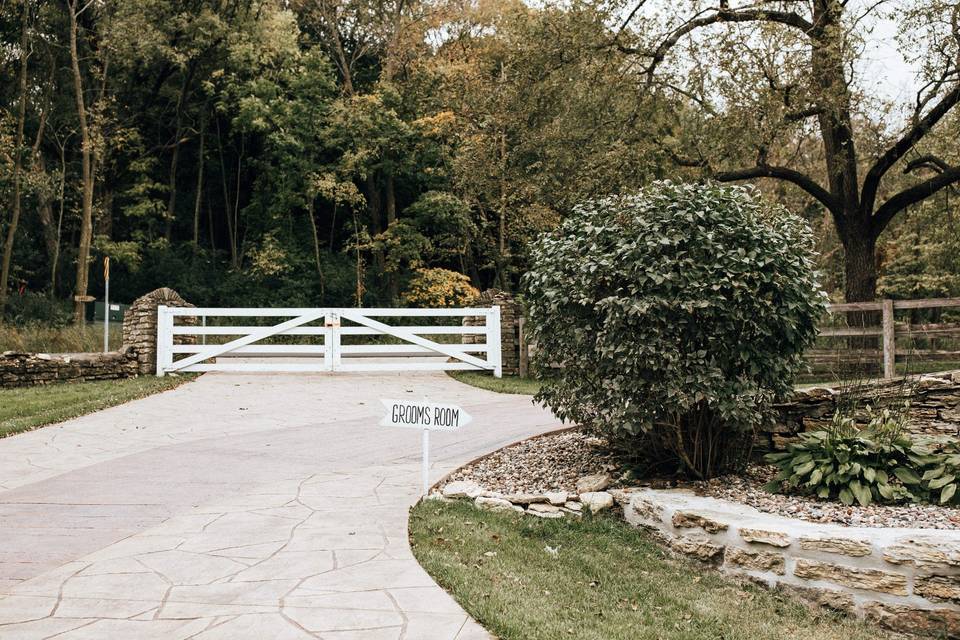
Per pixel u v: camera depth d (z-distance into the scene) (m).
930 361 11.95
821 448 6.30
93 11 26.47
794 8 16.52
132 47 26.27
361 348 15.85
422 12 28.89
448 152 28.66
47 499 6.45
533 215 23.62
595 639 3.85
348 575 4.56
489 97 19.22
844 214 17.81
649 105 17.97
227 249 34.09
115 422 10.31
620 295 6.39
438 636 3.69
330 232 33.91
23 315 23.44
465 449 8.45
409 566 4.73
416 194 32.28
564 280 6.78
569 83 17.61
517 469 7.51
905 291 29.00
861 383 7.52
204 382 14.36
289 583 4.43
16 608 4.04
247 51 28.16
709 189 6.64
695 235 6.34
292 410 11.45
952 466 5.96
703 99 16.75
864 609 4.67
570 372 7.01
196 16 28.22
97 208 27.06
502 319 16.28
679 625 4.27
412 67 29.61
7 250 23.77
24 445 8.80
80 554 5.00
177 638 3.65
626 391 6.33
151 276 28.62
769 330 6.27
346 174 29.16
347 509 6.11
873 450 6.14
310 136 28.86
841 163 17.00
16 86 27.09
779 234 6.51
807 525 5.21
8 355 13.24
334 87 29.22
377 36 30.00
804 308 6.40
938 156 18.52
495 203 25.55
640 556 5.57
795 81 15.43
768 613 4.64
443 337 23.56
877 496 5.95
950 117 17.14
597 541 5.74
